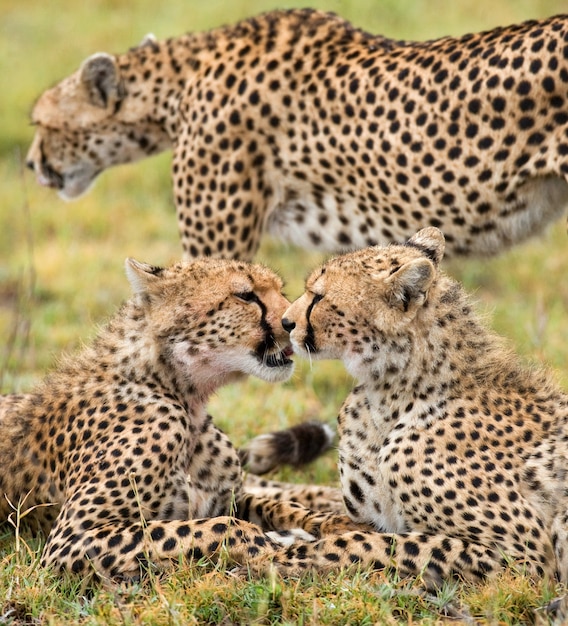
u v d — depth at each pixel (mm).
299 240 12234
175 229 18594
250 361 9180
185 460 9039
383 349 8648
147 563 7879
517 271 16234
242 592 7488
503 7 25719
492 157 10703
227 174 11969
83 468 8656
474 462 8422
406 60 11281
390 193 11352
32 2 30562
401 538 8062
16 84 24844
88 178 13500
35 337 14273
